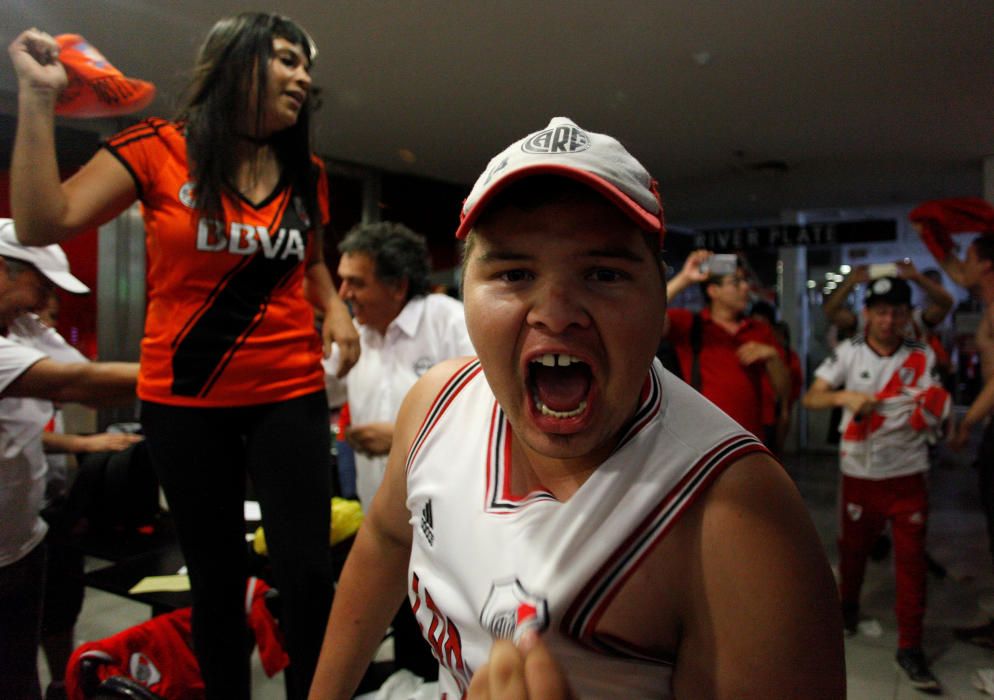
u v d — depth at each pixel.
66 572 1.95
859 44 3.10
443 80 3.53
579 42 3.08
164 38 2.92
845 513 2.60
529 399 0.52
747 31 2.97
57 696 1.64
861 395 2.48
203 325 1.10
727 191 6.36
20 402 1.39
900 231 7.52
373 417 1.93
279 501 1.14
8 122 2.32
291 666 1.17
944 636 2.62
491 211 0.51
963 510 4.43
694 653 0.51
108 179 1.05
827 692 0.48
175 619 1.49
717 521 0.49
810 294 7.46
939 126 4.28
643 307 0.50
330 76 3.50
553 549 0.52
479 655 0.57
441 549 0.61
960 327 6.25
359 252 1.84
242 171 1.14
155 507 2.00
